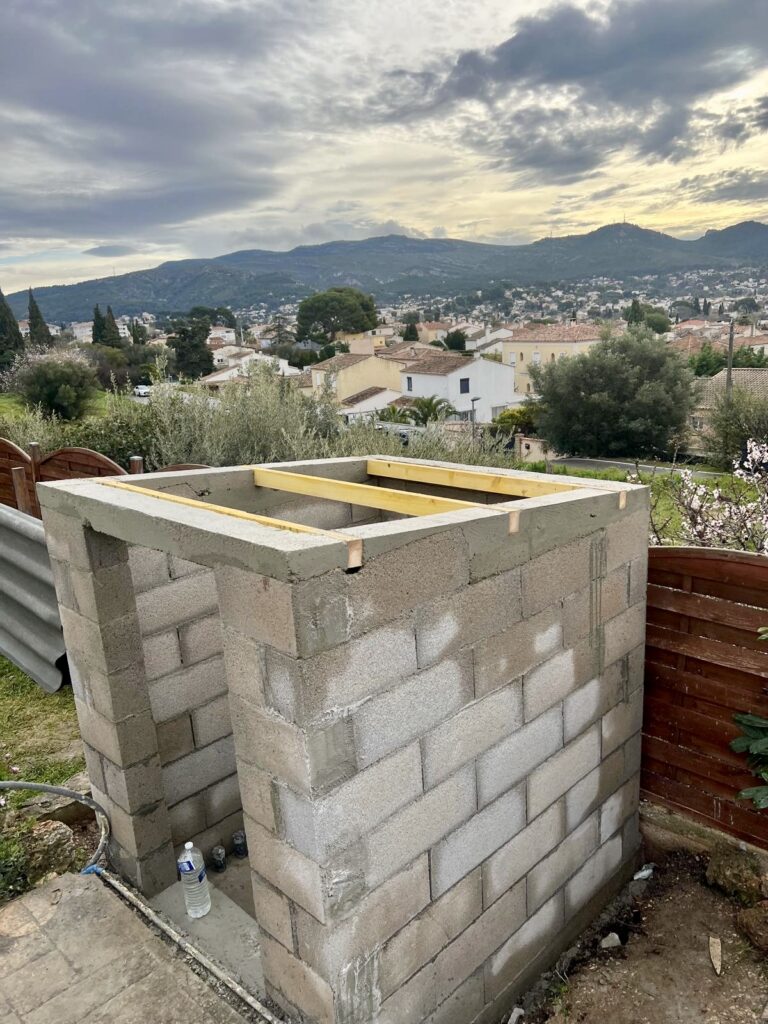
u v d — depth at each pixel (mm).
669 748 3246
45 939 2666
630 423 26609
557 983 2799
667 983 2734
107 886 2951
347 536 1850
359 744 1935
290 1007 2211
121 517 2324
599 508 2680
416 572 2004
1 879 2891
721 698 3012
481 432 11711
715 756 3102
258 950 2652
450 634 2158
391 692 2002
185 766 3131
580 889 3029
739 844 3127
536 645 2520
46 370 22266
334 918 1952
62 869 3031
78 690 2947
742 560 2816
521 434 31719
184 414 9211
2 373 31141
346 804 1930
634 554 2936
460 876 2367
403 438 10438
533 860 2711
